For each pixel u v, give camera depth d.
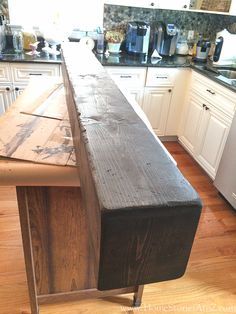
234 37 2.47
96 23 2.75
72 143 0.82
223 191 2.07
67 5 2.61
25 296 1.38
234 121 1.89
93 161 0.45
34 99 1.14
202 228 1.87
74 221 1.00
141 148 0.50
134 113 0.65
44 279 1.16
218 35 2.54
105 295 1.31
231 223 1.94
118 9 2.71
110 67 2.41
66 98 1.08
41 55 2.40
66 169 0.72
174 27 2.71
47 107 1.07
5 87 2.33
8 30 2.55
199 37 2.99
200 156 2.50
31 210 0.94
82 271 1.17
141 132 0.56
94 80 0.87
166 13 2.82
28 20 2.59
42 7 2.57
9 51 2.43
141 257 0.41
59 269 1.14
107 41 2.72
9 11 2.51
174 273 0.45
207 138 2.36
